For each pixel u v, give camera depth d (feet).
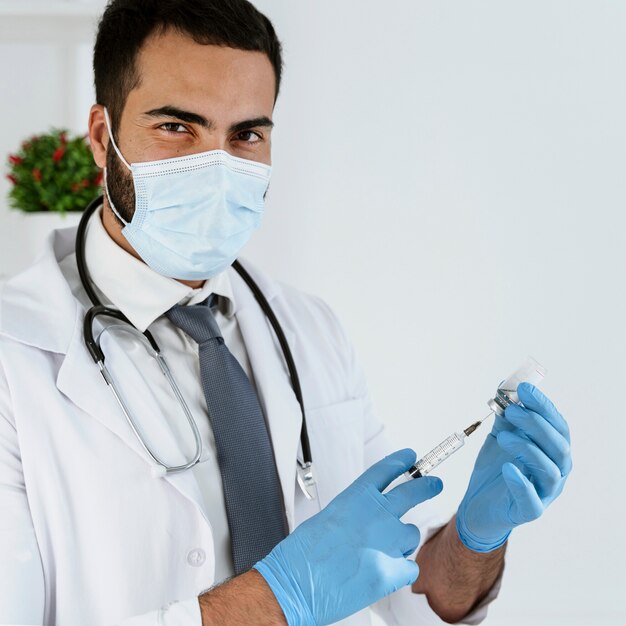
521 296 7.59
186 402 4.10
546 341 7.60
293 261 7.82
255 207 4.05
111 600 3.76
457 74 7.53
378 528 3.63
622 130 7.39
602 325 7.53
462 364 7.71
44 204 6.81
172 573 3.83
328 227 7.75
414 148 7.62
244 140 4.06
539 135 7.47
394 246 7.70
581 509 7.61
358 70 7.61
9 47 7.63
